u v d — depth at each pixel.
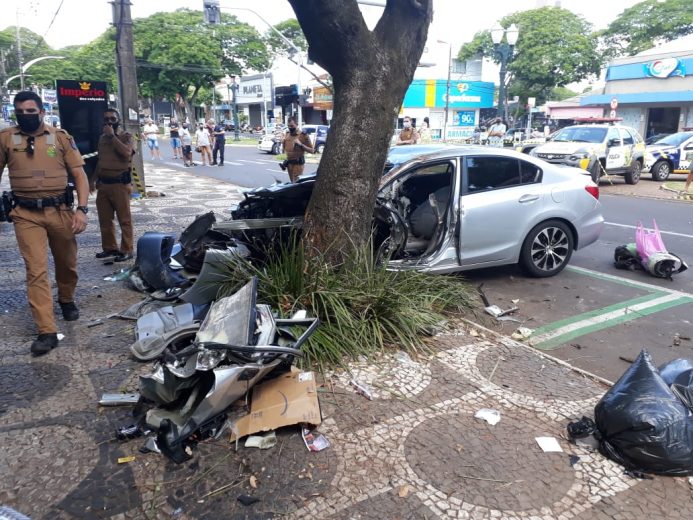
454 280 5.47
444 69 45.72
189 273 5.39
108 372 3.82
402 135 17.66
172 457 2.82
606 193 14.68
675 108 29.83
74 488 2.67
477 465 2.86
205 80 49.31
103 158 6.45
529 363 4.06
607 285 6.16
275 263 4.68
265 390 3.25
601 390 3.67
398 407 3.40
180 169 20.05
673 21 38.09
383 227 5.61
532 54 42.19
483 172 5.80
